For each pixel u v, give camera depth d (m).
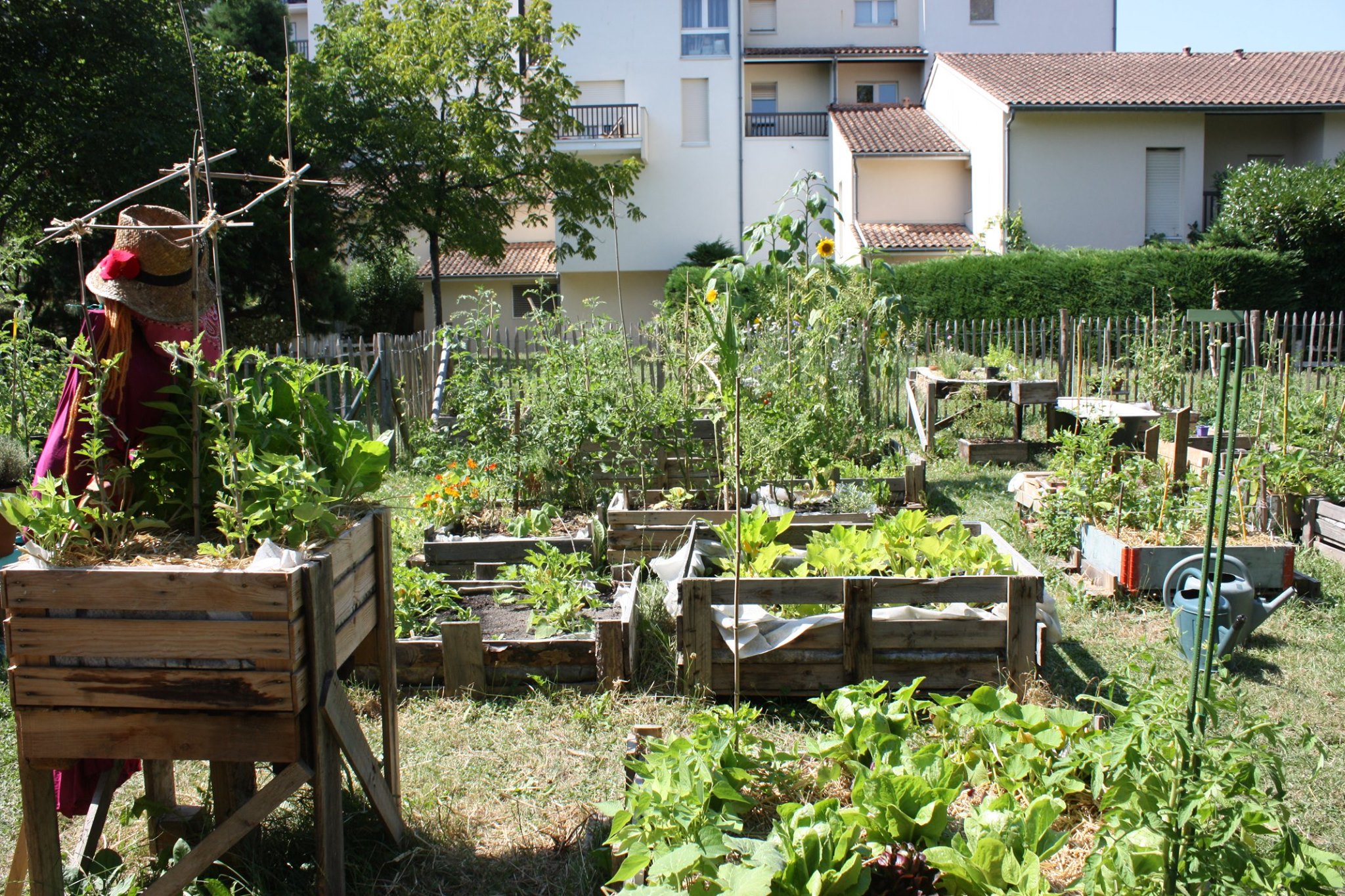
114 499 2.64
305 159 18.62
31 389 5.96
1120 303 18.39
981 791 3.06
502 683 4.34
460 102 20.61
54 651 2.34
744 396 6.86
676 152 26.14
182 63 14.86
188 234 2.82
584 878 2.89
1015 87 22.64
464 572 5.84
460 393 7.44
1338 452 7.70
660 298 27.05
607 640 4.25
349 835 3.07
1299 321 18.44
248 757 2.39
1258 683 4.43
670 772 2.72
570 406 7.14
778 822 2.65
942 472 9.36
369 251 21.64
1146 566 5.41
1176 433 5.92
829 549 4.56
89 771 2.83
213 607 2.31
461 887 2.90
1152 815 2.29
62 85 13.91
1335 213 18.89
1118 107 21.33
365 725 4.02
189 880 2.45
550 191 22.14
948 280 19.31
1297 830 3.18
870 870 2.45
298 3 33.03
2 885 2.92
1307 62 24.67
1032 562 6.22
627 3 25.64
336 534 2.64
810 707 4.18
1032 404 11.27
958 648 4.17
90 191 14.48
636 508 6.63
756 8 31.00
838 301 8.25
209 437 2.60
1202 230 22.14
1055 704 4.12
